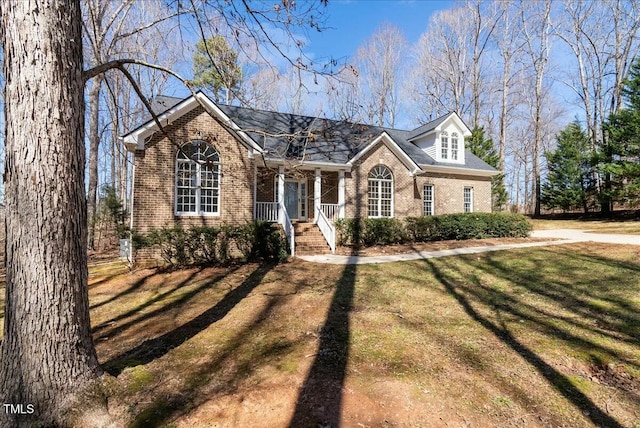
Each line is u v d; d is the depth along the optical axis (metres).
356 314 5.76
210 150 11.92
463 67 31.27
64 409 2.93
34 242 2.89
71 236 3.09
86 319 3.27
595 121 28.53
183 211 11.60
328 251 12.61
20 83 2.86
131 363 4.09
